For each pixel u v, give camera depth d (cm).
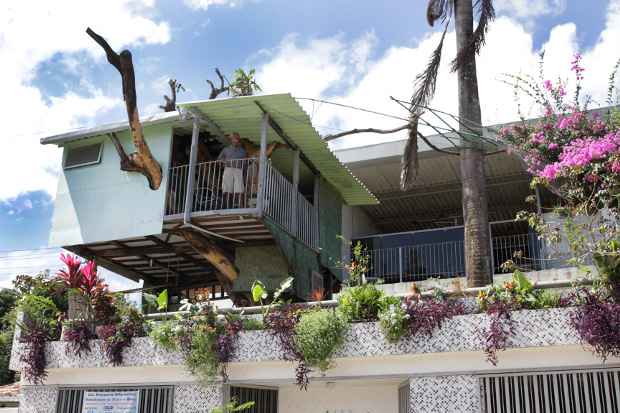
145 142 1195
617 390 729
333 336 833
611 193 888
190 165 1178
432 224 1945
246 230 1257
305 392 1005
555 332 749
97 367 967
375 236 1630
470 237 1098
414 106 1203
